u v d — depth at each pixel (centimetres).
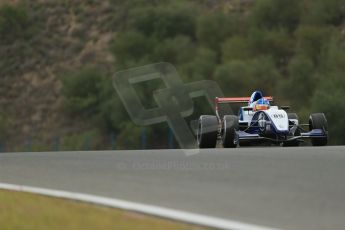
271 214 2205
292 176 2952
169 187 2769
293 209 2277
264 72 18038
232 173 3105
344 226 2042
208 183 2836
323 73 17850
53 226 2047
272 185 2733
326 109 15912
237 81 17875
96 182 3014
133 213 2255
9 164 4125
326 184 2723
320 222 2091
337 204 2341
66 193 2694
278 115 4956
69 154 4794
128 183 2928
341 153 3894
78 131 19812
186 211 2253
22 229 2020
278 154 3894
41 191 2786
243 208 2303
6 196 2705
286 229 2000
